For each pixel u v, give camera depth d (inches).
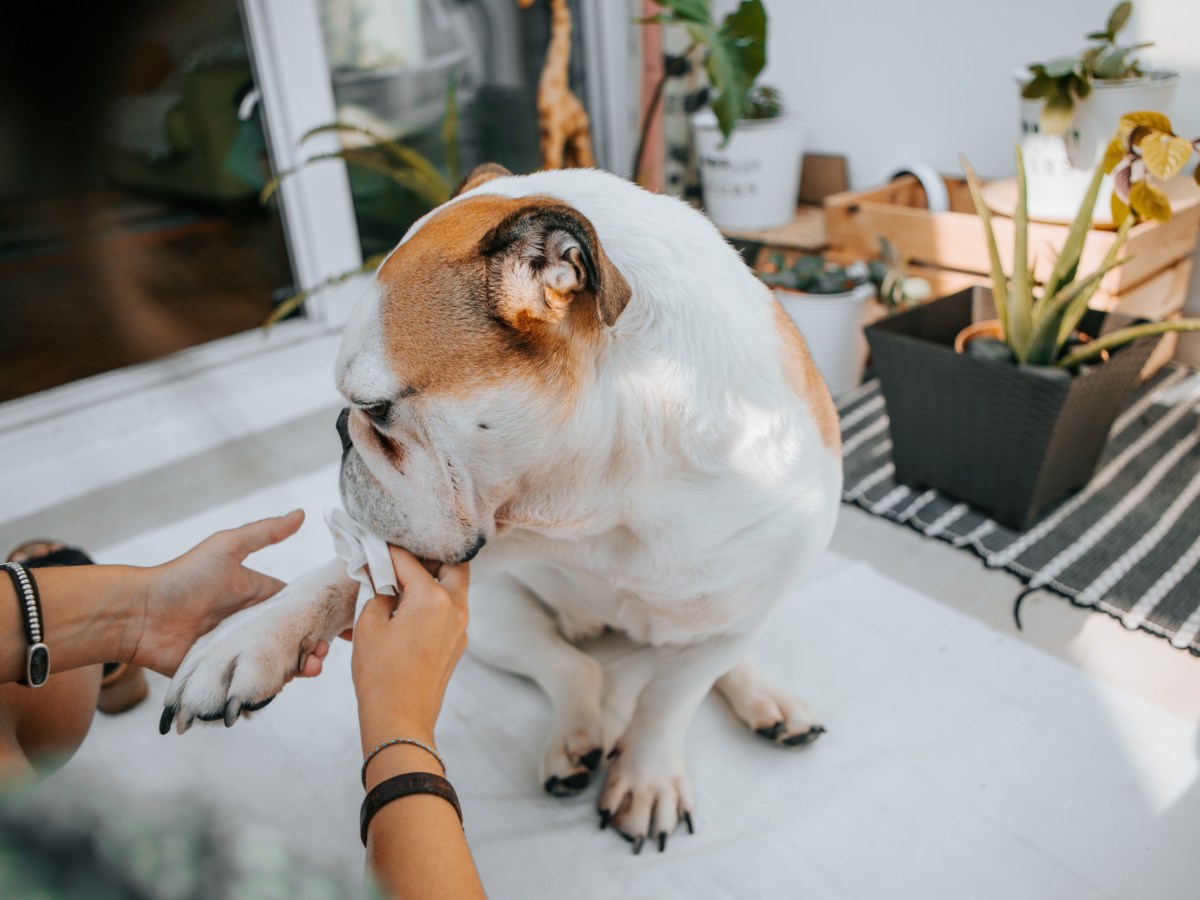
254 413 101.3
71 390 97.7
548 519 40.0
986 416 72.6
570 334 36.1
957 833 48.0
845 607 65.6
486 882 46.1
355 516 40.6
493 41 115.0
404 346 34.2
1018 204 68.5
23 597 36.6
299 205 107.1
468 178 44.5
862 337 98.7
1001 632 63.5
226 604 43.9
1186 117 91.0
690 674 48.8
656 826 47.6
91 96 97.0
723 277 40.1
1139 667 59.9
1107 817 48.5
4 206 105.0
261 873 11.7
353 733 56.1
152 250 110.7
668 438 38.8
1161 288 90.4
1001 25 100.1
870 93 114.4
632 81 122.2
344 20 103.7
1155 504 76.0
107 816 11.4
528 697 59.1
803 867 46.4
